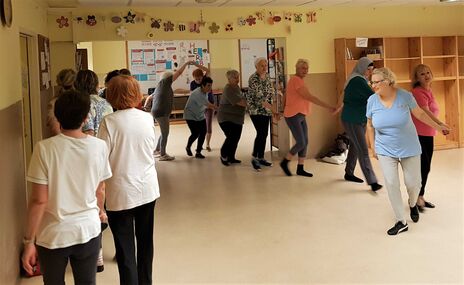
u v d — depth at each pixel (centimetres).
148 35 659
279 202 498
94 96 327
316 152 733
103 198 239
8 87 324
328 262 341
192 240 396
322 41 721
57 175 208
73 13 631
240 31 691
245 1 625
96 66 1170
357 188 543
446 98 788
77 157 213
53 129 291
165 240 397
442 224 409
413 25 760
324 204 484
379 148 394
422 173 441
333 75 729
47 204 210
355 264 336
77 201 214
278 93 744
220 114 696
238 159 746
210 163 725
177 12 667
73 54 639
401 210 392
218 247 378
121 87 263
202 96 758
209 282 316
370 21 739
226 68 1315
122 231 268
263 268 336
